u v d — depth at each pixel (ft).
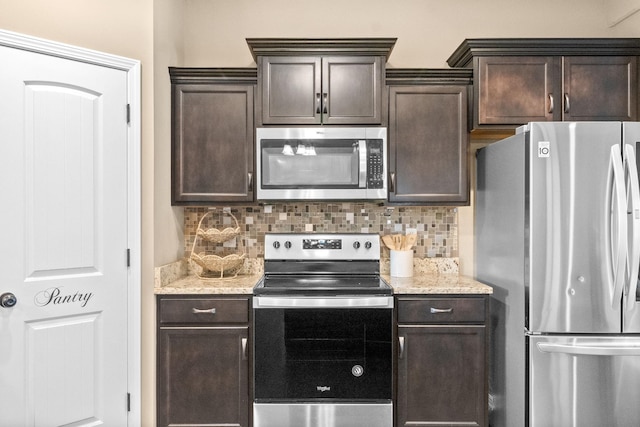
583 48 7.94
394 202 8.16
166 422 7.32
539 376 6.61
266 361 7.22
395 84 8.15
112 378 6.98
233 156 8.16
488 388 7.41
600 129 6.42
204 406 7.34
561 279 6.51
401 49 9.36
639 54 7.98
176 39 8.62
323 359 7.20
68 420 6.60
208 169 8.17
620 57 8.00
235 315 7.32
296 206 9.16
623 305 6.43
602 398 6.56
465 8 9.38
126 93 7.14
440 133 8.16
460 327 7.30
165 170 7.89
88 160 6.76
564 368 6.59
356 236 8.48
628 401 6.55
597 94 7.97
